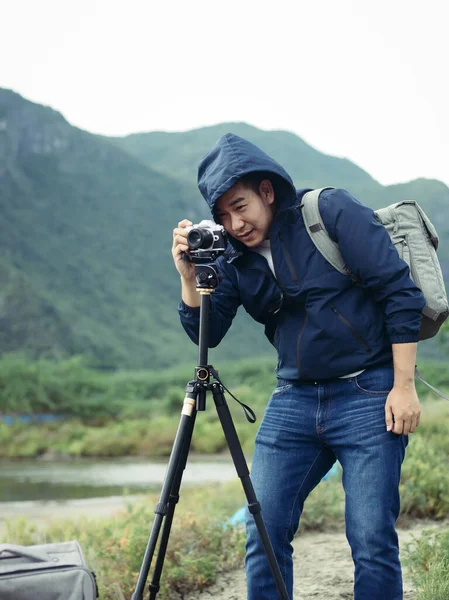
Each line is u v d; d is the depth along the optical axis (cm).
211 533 561
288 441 320
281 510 319
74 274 17512
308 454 320
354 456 306
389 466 302
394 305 300
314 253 310
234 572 524
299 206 314
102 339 15212
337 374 309
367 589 300
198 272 305
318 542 600
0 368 5034
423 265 314
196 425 3297
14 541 704
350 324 306
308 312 310
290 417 320
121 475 2400
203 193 319
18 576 319
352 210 308
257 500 301
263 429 329
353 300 309
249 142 312
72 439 3688
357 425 306
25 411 4819
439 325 316
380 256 301
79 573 325
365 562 301
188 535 552
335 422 310
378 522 299
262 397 4584
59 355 13338
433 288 311
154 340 16300
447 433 1208
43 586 319
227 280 337
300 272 310
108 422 4809
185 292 331
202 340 305
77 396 5162
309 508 661
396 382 302
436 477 696
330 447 317
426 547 460
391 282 301
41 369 5234
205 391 304
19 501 1581
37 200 19400
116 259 18850
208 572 495
